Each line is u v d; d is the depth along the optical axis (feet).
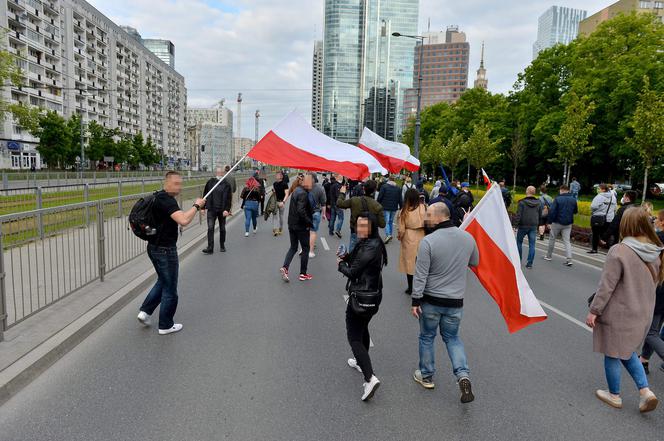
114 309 19.67
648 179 98.22
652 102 54.60
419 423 11.62
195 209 16.96
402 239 23.98
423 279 12.67
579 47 110.63
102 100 293.43
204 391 12.90
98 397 12.42
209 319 19.13
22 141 200.23
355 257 13.08
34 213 17.39
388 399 12.83
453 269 12.73
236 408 12.04
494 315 21.06
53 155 179.63
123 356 15.16
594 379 14.47
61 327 16.51
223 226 35.42
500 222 14.79
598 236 36.73
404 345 16.88
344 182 63.98
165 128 415.03
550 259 35.94
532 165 145.89
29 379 13.24
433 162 170.40
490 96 171.01
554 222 33.86
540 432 11.38
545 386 13.91
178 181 16.61
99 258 22.94
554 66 124.06
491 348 16.93
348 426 11.37
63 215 19.57
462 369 12.41
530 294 14.47
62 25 245.24
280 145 21.16
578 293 25.52
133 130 347.36
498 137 138.51
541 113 123.54
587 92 103.09
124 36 325.83
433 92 458.91
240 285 25.00
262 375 14.01
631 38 100.42
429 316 12.94
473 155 116.47
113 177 150.51
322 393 13.00
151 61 378.32
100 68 292.81
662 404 12.98
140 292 22.89
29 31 211.00
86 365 14.40
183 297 22.45
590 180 122.01
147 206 16.17
